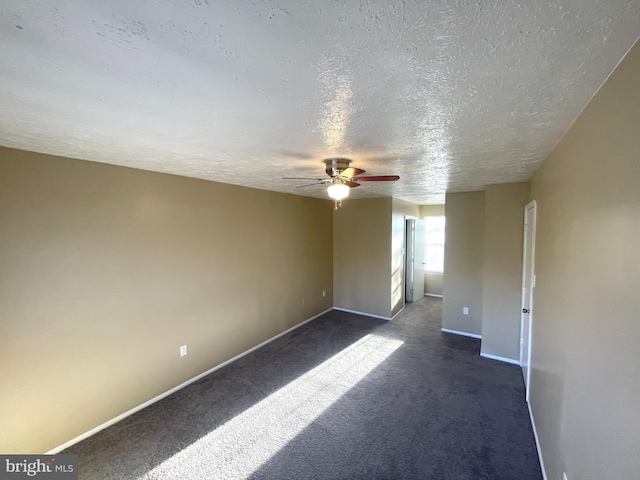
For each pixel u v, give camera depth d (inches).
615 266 41.5
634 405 35.7
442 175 126.0
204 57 37.8
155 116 58.5
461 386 131.8
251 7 28.6
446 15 29.9
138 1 27.6
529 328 119.9
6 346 84.7
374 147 80.8
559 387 71.6
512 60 38.5
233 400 122.4
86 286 101.0
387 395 125.3
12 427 86.2
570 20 30.5
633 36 33.3
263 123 62.2
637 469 34.8
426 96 49.3
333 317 226.1
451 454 93.1
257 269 172.2
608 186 43.9
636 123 35.2
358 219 231.0
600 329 46.6
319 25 31.4
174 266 128.6
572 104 52.6
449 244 194.1
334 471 87.2
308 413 113.7
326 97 49.8
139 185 115.1
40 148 84.2
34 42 34.1
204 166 108.4
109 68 40.5
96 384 104.0
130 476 86.0
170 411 115.5
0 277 83.4
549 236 86.8
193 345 137.3
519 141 75.2
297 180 141.5
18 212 86.0
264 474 86.4
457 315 194.1
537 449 94.7
